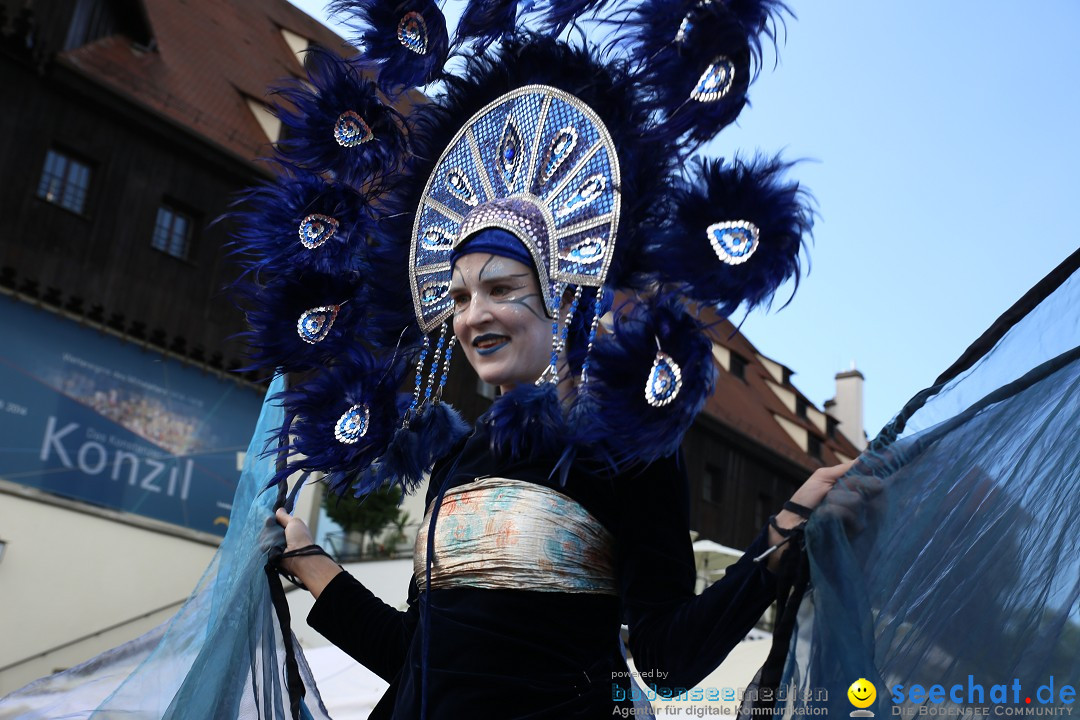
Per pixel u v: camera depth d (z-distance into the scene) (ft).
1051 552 5.03
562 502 5.88
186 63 60.70
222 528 52.29
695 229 5.60
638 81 6.34
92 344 49.75
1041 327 5.22
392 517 51.34
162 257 53.78
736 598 5.24
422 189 7.48
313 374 7.67
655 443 5.60
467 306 6.43
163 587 49.14
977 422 5.23
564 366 6.25
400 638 6.95
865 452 5.28
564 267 6.30
